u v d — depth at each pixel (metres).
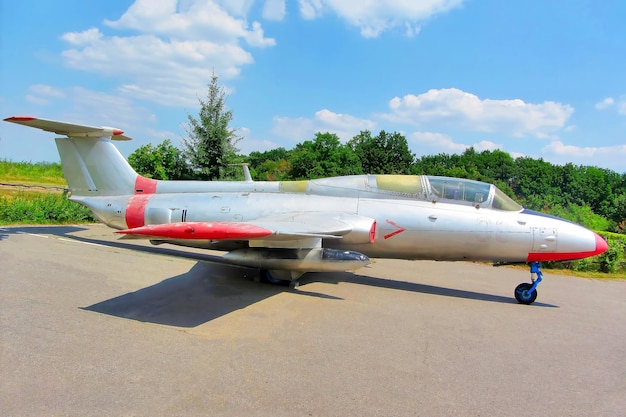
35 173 26.62
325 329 5.07
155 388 3.38
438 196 7.57
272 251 6.74
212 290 6.53
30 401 3.08
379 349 4.54
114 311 5.26
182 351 4.15
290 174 36.38
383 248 7.57
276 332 4.86
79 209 13.78
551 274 10.58
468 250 7.26
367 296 6.80
